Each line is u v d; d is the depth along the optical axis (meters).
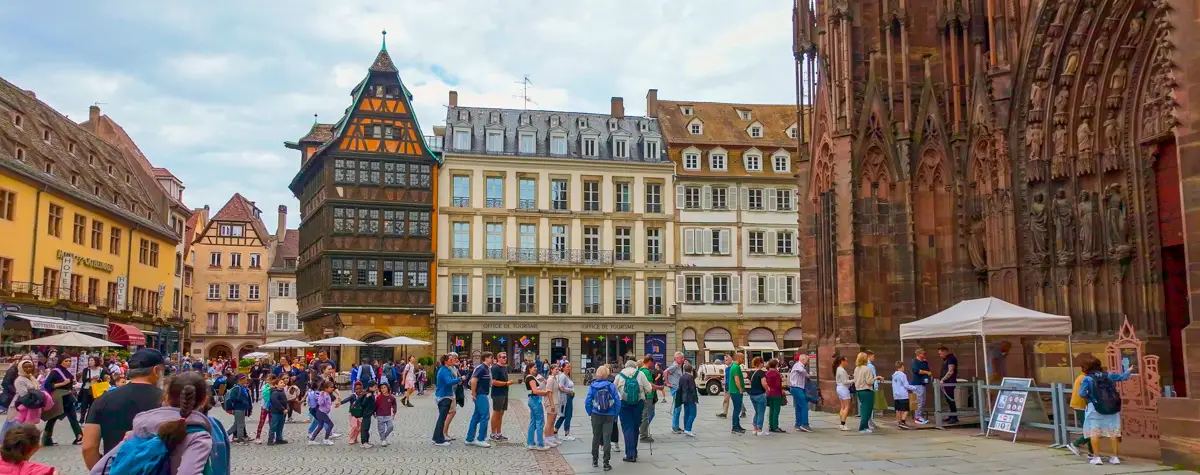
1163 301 17.64
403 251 54.56
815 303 25.31
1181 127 12.83
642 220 59.31
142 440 5.60
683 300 59.22
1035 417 15.87
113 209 50.22
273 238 90.06
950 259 21.67
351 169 54.28
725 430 19.34
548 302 57.22
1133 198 18.03
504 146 58.50
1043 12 19.33
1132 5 17.48
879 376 21.03
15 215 39.59
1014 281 19.77
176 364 34.00
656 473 12.89
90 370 23.02
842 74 22.39
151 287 57.88
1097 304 18.42
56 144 49.19
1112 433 12.61
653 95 64.75
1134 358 14.53
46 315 41.25
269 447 17.11
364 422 16.92
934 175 21.94
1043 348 19.16
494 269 56.53
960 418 19.88
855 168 21.89
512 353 56.78
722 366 38.91
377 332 53.81
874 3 22.66
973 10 21.81
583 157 59.50
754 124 63.47
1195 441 11.99
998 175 20.33
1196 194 12.60
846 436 17.23
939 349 20.03
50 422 17.28
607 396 13.43
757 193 60.84
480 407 16.95
